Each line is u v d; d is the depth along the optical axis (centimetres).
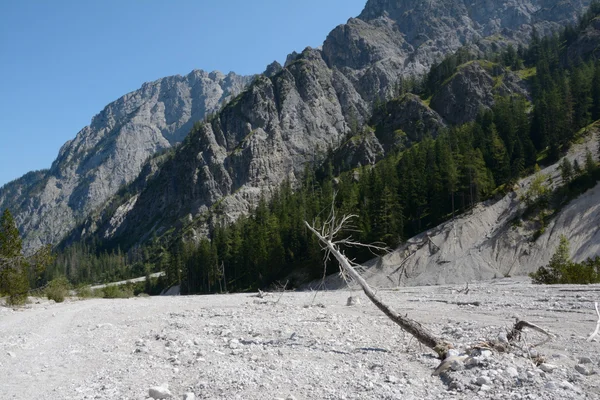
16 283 3834
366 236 7825
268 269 9069
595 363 848
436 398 713
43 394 898
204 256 10706
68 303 4153
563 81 12838
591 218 6925
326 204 9344
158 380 952
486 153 9944
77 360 1250
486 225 7806
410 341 1226
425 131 16462
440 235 7681
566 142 9956
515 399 660
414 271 7081
